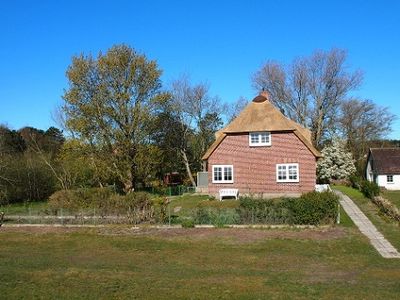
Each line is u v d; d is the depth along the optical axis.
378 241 23.02
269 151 42.97
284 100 68.44
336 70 66.31
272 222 27.75
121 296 13.37
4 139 67.81
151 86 53.22
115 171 52.19
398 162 65.19
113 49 51.56
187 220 28.47
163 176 69.56
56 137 91.06
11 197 52.50
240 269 18.00
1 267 17.59
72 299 13.19
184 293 13.57
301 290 13.91
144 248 22.69
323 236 24.11
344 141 71.12
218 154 44.16
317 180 68.06
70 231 27.64
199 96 69.31
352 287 14.39
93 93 51.81
